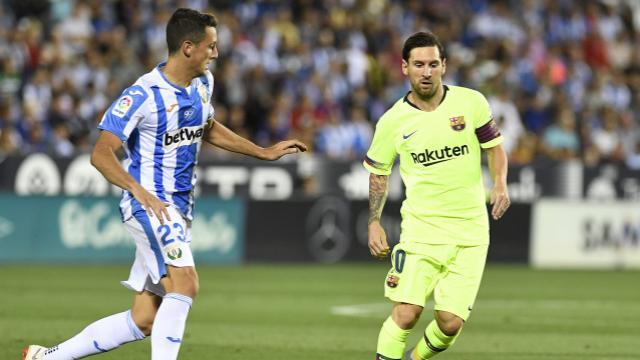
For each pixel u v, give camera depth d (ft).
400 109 77.10
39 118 212.02
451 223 75.77
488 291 161.48
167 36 72.33
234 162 203.82
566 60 272.72
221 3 252.42
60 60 225.76
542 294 157.89
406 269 76.02
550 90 256.11
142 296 74.90
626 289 166.71
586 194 216.54
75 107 213.87
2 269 180.24
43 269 181.47
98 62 226.58
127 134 71.10
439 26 269.03
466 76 246.06
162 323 70.85
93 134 212.84
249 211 199.82
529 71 260.42
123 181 69.97
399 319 75.87
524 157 227.20
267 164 205.16
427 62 74.69
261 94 231.09
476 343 106.93
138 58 234.38
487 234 76.74
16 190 195.11
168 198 72.95
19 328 112.68
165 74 72.49
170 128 72.28
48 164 196.24
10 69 218.38
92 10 242.17
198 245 197.57
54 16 250.16
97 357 93.25
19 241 190.70
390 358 76.18
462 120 75.87
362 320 124.36
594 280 181.16
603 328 120.06
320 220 201.77
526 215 208.44
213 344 103.45
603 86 262.67
